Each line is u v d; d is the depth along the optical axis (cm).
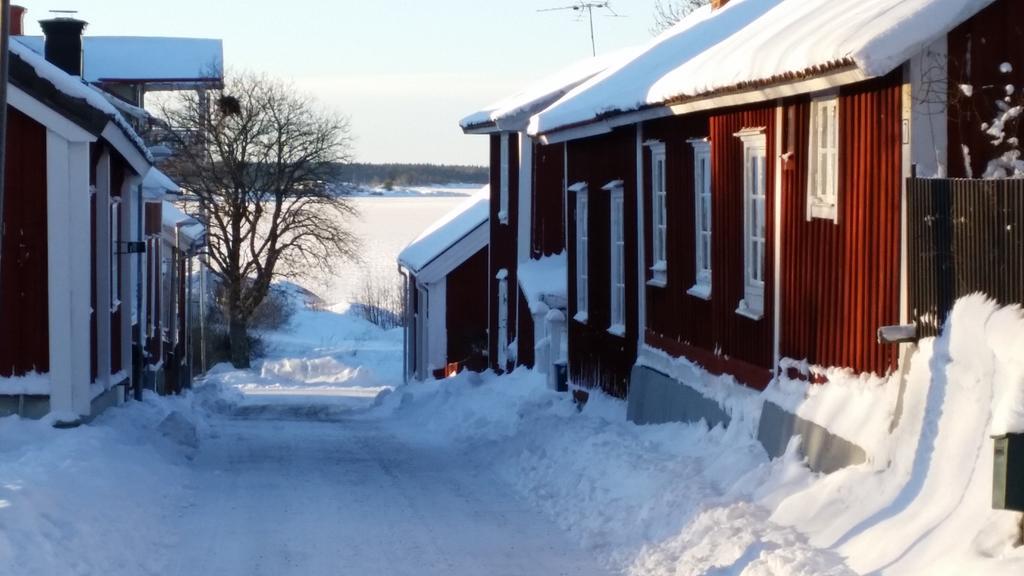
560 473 1322
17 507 942
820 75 952
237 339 5134
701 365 1380
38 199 1491
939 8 878
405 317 3944
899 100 930
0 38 1097
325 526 1120
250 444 1869
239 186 4972
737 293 1266
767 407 1145
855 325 1002
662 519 1034
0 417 1452
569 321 1998
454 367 3319
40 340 1496
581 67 2647
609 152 1750
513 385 2266
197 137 4966
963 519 759
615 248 1734
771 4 1517
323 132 5031
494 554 1006
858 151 992
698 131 1385
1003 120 916
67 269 1495
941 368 853
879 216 962
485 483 1388
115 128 1630
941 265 868
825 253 1055
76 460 1233
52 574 849
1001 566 674
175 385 3150
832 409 1008
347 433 2114
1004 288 799
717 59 1231
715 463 1160
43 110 1473
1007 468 690
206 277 5488
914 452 858
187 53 4478
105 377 1744
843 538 849
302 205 5053
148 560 975
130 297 2041
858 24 935
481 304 3381
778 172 1150
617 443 1334
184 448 1708
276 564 972
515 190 2647
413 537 1071
